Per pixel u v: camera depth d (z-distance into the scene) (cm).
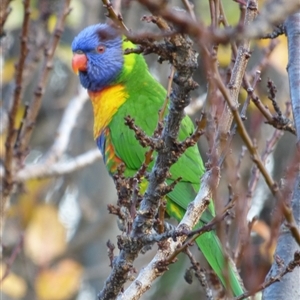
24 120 932
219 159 551
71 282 1185
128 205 560
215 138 539
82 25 1369
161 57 463
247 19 545
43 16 1044
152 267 547
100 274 1374
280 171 1305
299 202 611
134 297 538
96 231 1400
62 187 1511
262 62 776
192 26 311
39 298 1173
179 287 1384
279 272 545
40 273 1187
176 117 491
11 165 911
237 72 550
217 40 313
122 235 543
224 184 938
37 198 1280
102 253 1423
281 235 616
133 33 392
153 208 536
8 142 900
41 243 1198
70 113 1084
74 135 1502
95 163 1457
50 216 1222
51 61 925
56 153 1049
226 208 510
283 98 1246
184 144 509
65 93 1556
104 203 1430
